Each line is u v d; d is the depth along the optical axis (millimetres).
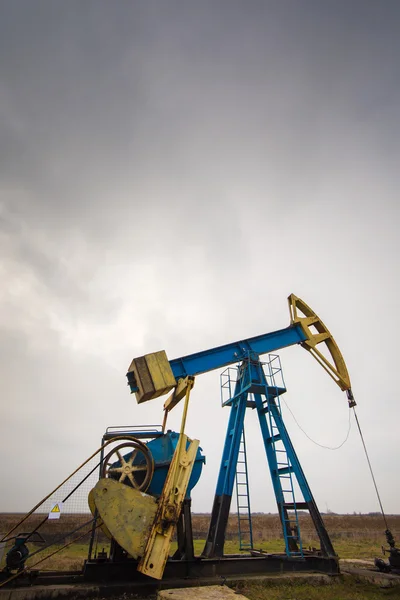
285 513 10547
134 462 9062
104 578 7598
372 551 17656
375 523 48875
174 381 9297
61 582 7465
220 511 9844
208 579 8188
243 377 11617
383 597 7941
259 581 8266
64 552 15555
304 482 10352
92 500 8367
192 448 8352
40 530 15766
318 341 12898
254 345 12070
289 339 12672
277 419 11367
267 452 11797
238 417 11250
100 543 19594
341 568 10844
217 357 11344
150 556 7082
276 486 11211
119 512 7465
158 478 8938
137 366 9312
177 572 8266
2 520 30812
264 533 30266
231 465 10516
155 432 9586
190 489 9164
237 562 8891
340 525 45500
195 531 29891
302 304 13438
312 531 34719
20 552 7379
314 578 8719
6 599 6754
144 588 7371
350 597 7805
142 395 9055
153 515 7508
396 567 9672
